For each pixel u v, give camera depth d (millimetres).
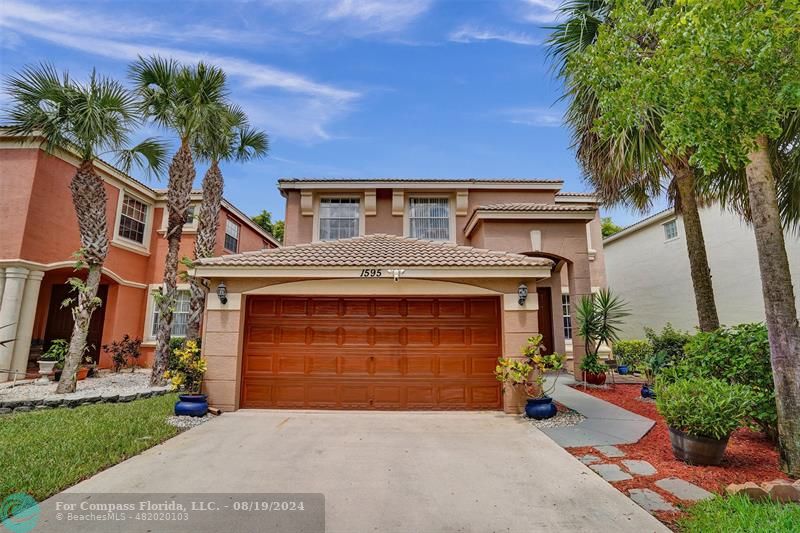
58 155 13688
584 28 8383
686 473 5047
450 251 9969
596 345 12914
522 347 8531
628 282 20078
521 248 13016
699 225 9406
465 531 3775
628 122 4965
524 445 6316
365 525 3883
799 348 4891
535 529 3793
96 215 10969
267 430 7152
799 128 7422
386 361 8836
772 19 3457
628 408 8711
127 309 16578
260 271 8742
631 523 3863
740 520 3678
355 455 5875
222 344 8703
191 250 17516
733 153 4230
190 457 5758
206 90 11977
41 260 13102
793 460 4785
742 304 14305
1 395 10023
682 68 3865
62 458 5504
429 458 5750
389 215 15531
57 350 12617
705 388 5508
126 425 7180
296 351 8898
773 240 5109
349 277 8797
